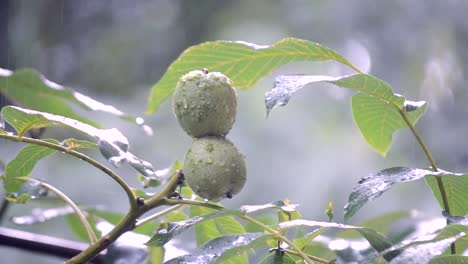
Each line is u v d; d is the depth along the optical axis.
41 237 3.32
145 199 2.48
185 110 2.28
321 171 6.96
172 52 8.10
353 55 7.55
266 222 3.09
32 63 7.27
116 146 2.12
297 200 6.79
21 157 2.51
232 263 2.41
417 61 7.43
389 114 2.62
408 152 7.28
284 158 6.95
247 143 6.94
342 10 7.55
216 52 2.62
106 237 2.27
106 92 7.93
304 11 7.78
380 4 7.45
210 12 8.19
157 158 6.53
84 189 5.49
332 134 7.23
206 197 2.26
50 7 7.37
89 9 7.82
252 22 8.15
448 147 7.33
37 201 3.42
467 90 7.43
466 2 7.43
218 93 2.28
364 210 6.72
